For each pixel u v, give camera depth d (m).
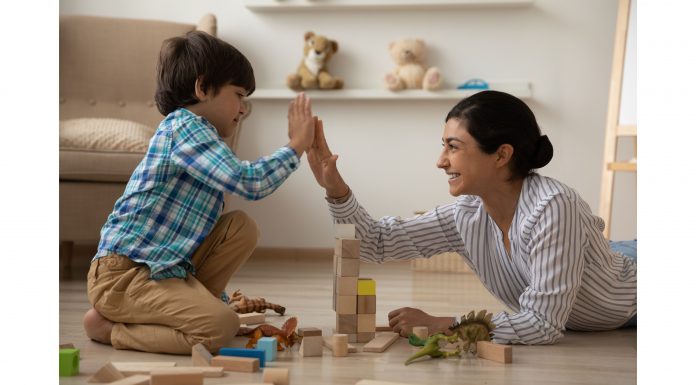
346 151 3.34
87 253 3.21
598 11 3.23
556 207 1.34
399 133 3.32
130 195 1.33
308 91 3.27
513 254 1.44
